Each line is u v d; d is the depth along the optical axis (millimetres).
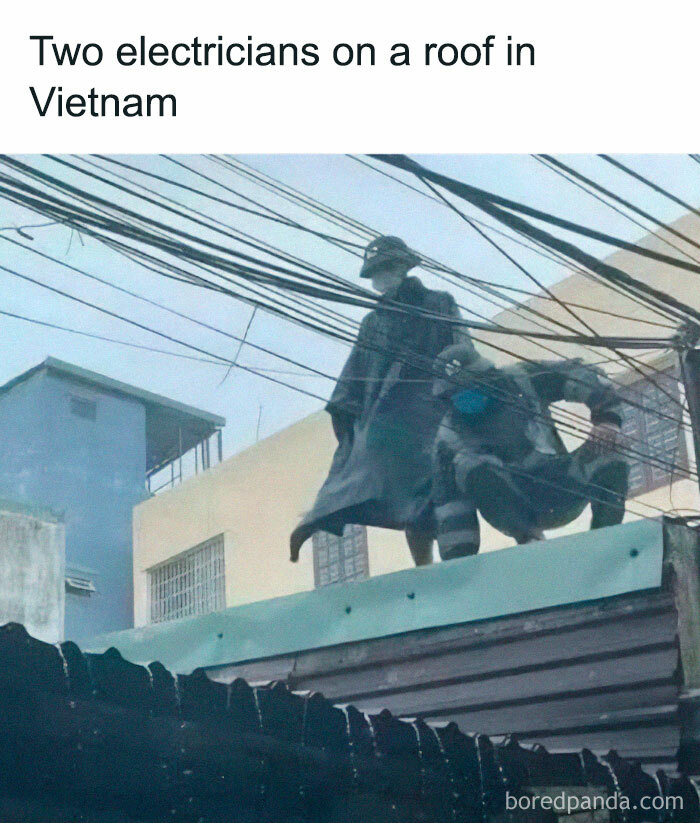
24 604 11094
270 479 14117
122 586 15016
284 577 13656
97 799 4266
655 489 10711
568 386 9859
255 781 4758
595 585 7445
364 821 5137
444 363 9672
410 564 12602
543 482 9586
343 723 5203
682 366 9109
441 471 9719
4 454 15156
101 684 4367
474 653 7738
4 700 4086
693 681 7223
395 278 9648
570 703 7410
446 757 5590
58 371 15414
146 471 15945
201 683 4688
